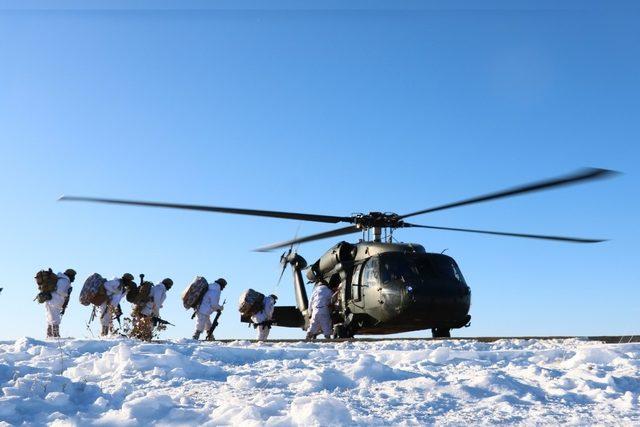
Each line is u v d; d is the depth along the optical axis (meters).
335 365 7.61
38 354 8.58
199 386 6.30
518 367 7.55
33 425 4.75
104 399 5.45
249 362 8.30
